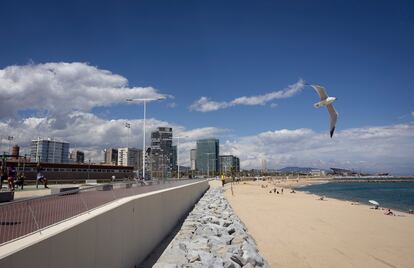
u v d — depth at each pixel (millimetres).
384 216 31703
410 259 15859
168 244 15469
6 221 5477
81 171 65438
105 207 9266
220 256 13867
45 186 37062
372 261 15539
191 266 11812
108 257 8648
